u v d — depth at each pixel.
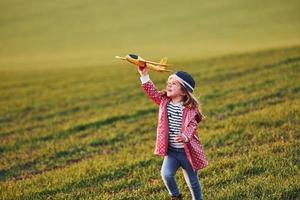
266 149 9.63
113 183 8.81
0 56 43.91
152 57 35.88
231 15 55.44
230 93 17.42
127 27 54.41
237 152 10.03
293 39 38.38
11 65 38.16
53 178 9.42
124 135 12.95
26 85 26.98
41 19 62.69
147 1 68.44
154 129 13.51
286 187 7.37
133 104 18.06
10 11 68.19
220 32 47.28
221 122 12.86
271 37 41.09
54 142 13.12
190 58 32.69
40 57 41.88
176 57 34.56
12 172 10.65
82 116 16.81
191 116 6.78
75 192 8.52
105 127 14.36
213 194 7.57
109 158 10.60
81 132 13.95
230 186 7.78
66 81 27.14
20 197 8.52
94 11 64.94
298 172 8.10
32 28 57.97
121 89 22.17
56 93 23.08
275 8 56.53
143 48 42.03
